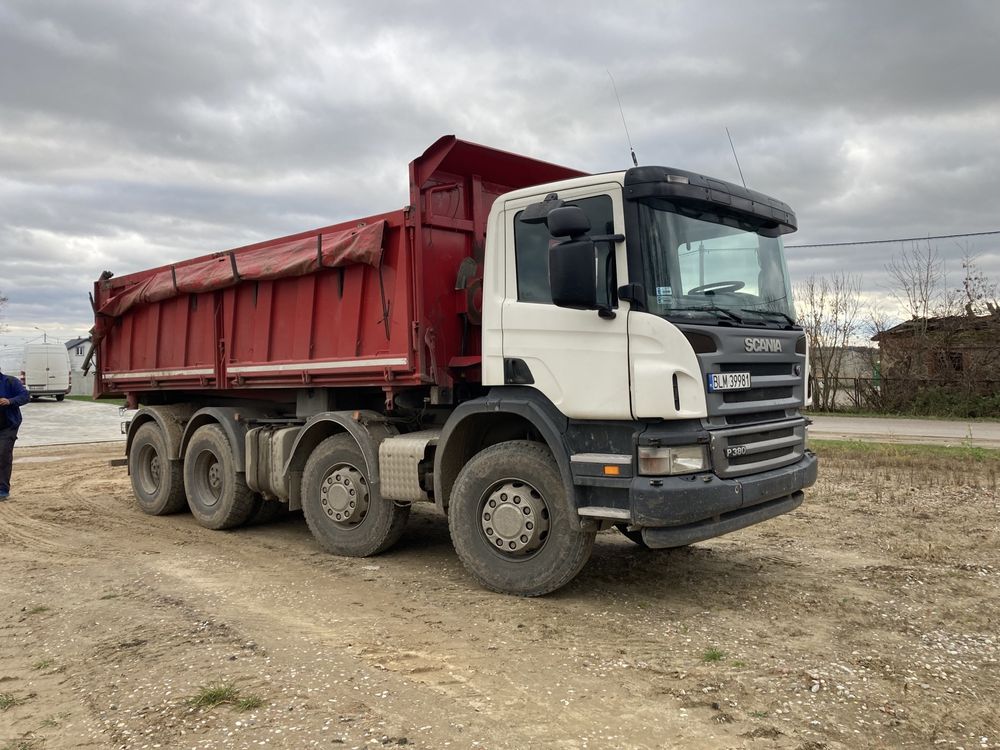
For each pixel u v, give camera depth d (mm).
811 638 4852
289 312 7883
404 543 7766
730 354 5344
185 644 4797
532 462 5707
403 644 4785
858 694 3965
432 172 6500
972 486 10570
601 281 5336
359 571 6652
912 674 4230
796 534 7805
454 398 6805
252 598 5875
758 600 5680
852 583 6078
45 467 14906
